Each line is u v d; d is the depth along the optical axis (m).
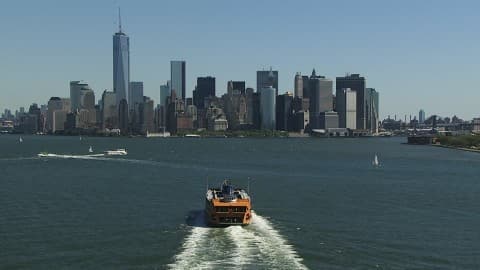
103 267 63.47
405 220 91.19
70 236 77.94
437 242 75.38
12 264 64.69
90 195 118.44
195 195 119.81
